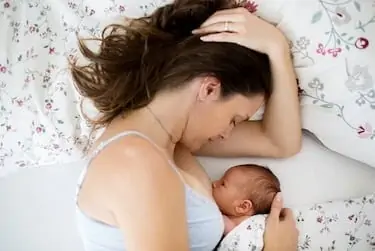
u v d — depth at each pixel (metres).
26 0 1.59
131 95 1.17
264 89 1.25
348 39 1.35
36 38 1.55
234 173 1.40
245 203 1.38
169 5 1.27
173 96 1.17
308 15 1.36
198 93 1.17
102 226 1.18
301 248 1.38
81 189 1.17
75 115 1.49
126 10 1.53
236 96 1.19
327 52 1.37
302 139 1.50
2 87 1.50
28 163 1.49
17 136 1.49
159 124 1.18
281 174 1.48
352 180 1.47
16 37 1.56
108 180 1.10
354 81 1.37
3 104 1.50
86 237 1.23
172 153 1.25
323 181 1.47
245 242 1.33
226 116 1.21
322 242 1.38
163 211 1.07
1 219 1.47
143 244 1.06
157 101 1.17
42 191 1.48
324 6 1.36
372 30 1.35
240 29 1.22
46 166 1.50
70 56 1.51
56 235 1.45
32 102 1.49
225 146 1.46
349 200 1.41
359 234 1.39
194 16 1.24
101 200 1.12
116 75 1.21
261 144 1.45
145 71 1.16
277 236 1.33
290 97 1.38
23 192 1.49
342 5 1.36
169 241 1.07
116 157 1.11
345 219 1.39
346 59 1.36
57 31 1.55
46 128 1.48
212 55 1.15
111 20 1.53
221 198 1.40
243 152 1.47
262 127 1.46
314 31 1.36
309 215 1.38
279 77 1.34
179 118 1.20
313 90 1.42
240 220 1.38
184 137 1.25
